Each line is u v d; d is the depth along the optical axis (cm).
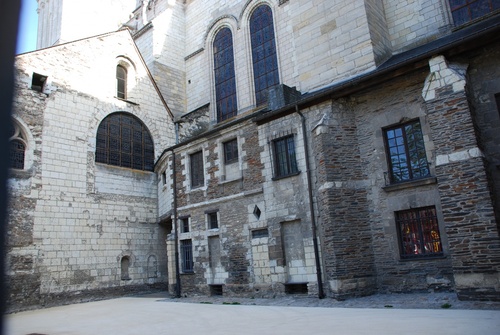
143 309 1573
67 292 2081
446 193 1221
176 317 1260
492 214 1134
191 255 2002
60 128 2255
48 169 2153
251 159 1794
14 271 1912
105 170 2416
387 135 1519
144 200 2562
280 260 1598
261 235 1702
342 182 1488
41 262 2019
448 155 1232
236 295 1734
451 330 730
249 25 2914
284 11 2677
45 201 2103
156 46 3278
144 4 3709
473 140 1196
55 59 2311
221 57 3123
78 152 2305
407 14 2078
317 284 1469
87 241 2225
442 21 1953
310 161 1577
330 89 1538
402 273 1398
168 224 2580
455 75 1256
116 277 2303
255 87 2798
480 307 1025
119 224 2397
